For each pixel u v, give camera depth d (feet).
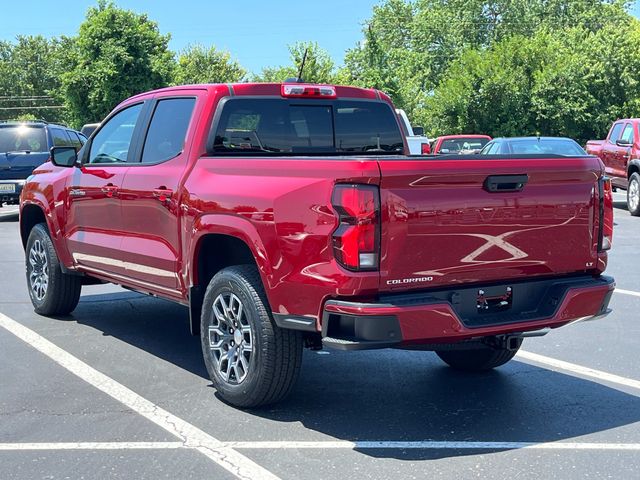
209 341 16.71
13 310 26.17
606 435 14.79
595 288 15.76
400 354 21.17
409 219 13.84
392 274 13.83
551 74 130.41
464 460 13.57
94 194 21.16
